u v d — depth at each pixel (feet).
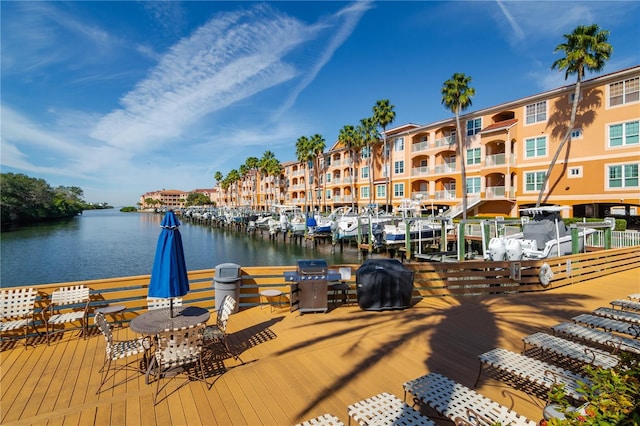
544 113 91.30
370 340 19.48
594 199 80.84
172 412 12.62
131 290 22.04
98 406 12.94
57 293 19.56
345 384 14.64
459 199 113.70
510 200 96.78
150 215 431.84
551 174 89.30
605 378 8.63
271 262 95.35
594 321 18.53
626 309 23.45
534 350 17.53
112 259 92.53
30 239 138.82
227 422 12.05
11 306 18.37
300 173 209.46
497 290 30.55
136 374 15.43
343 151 169.48
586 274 36.19
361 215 104.27
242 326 21.70
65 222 262.88
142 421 12.09
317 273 24.36
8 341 18.94
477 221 59.62
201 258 102.47
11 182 211.41
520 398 13.37
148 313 16.20
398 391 14.07
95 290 20.92
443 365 16.35
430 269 29.37
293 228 124.47
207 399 13.48
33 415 12.33
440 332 20.74
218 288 24.09
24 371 15.62
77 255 98.89
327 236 115.96
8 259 91.86
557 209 46.42
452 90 98.37
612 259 39.32
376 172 152.25
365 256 93.71
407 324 22.16
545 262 32.24
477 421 9.53
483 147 103.04
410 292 25.41
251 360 16.89
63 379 14.92
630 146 75.20
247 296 25.98
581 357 13.82
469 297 29.04
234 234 171.53
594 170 80.94
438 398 10.87
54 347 18.34
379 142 149.07
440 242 82.48
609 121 78.48
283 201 229.45
